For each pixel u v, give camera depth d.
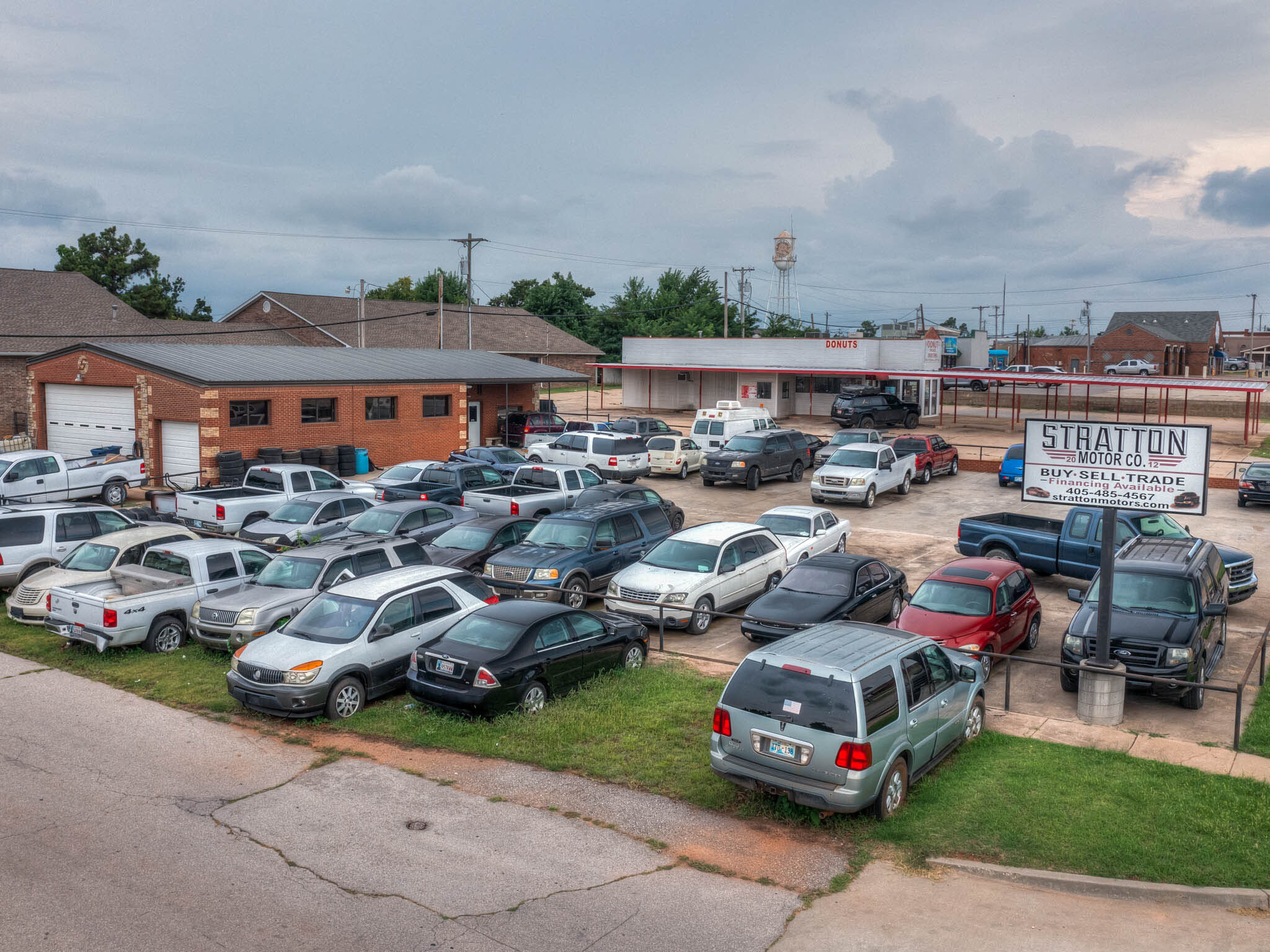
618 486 23.58
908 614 14.40
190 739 11.50
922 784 9.92
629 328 95.38
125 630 14.62
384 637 12.86
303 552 15.73
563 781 10.25
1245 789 9.77
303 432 32.94
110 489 27.52
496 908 7.59
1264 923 7.46
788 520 20.39
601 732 11.52
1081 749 11.11
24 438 35.06
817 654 9.45
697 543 17.27
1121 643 12.66
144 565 16.14
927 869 8.30
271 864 8.32
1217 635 14.25
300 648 12.30
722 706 9.42
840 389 56.34
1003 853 8.47
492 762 10.80
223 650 14.75
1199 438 11.83
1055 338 106.19
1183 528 19.52
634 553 18.78
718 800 9.64
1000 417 56.75
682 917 7.48
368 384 34.88
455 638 12.39
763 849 8.70
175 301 74.56
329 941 7.07
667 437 35.59
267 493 22.36
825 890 7.94
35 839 8.77
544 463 32.72
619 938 7.14
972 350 74.56
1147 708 12.97
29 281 45.81
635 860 8.47
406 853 8.57
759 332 97.88
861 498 28.91
